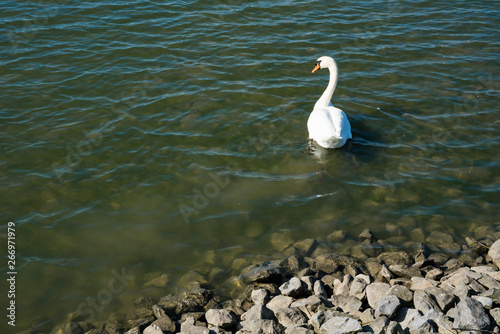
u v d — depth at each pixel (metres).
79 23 18.94
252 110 14.42
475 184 11.76
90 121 13.81
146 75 15.95
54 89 15.17
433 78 16.19
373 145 13.12
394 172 12.16
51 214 10.82
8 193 11.29
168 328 8.27
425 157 12.68
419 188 11.66
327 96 13.77
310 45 17.89
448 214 10.90
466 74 16.39
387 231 10.50
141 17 19.55
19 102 14.50
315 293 8.81
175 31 18.62
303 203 11.24
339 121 12.59
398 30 19.16
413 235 10.38
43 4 20.19
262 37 18.33
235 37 18.30
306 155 12.73
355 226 10.64
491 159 12.58
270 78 15.95
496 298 7.98
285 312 8.29
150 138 13.21
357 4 21.22
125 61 16.69
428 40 18.52
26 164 12.18
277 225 10.66
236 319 8.45
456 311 7.77
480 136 13.45
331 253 9.92
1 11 19.45
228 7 20.50
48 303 8.91
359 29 19.16
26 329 8.41
